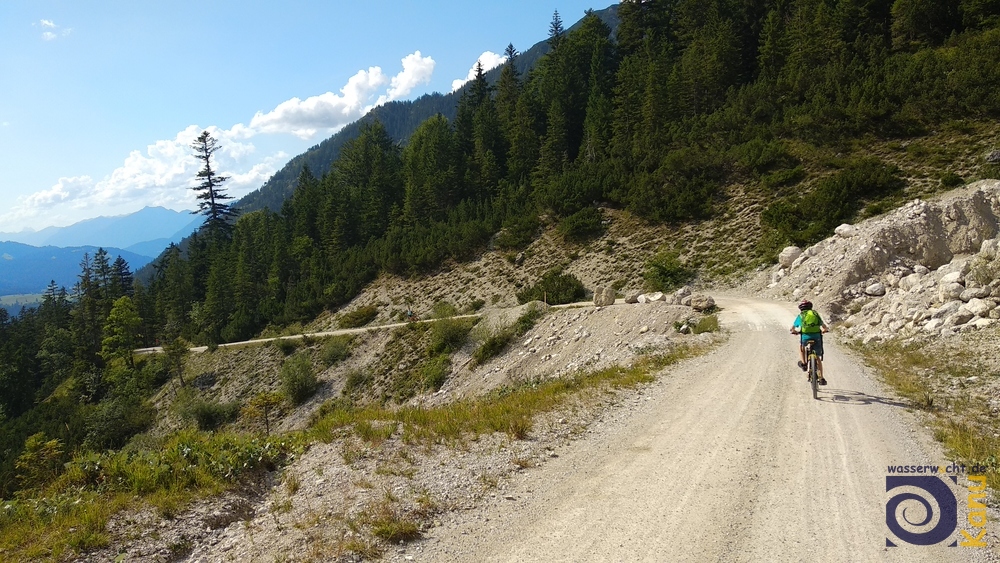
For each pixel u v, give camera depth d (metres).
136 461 8.09
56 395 73.31
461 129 101.12
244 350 54.16
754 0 81.44
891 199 39.16
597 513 5.69
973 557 4.53
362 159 110.12
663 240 49.59
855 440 7.58
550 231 59.59
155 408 52.03
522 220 62.09
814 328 10.43
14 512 6.64
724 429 8.43
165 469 7.57
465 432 9.52
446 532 5.54
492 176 83.12
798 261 35.09
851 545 4.78
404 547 5.27
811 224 40.47
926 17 61.59
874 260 26.58
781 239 41.19
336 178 113.38
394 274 67.00
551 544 5.08
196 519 6.39
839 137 48.81
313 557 5.11
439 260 64.38
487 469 7.39
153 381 58.00
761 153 51.00
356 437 9.32
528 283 53.72
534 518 5.70
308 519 6.07
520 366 31.33
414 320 47.28
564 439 8.62
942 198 36.31
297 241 89.00
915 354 13.19
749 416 9.08
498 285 55.66
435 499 6.39
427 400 34.00
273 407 42.56
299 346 50.75
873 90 50.25
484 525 5.63
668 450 7.61
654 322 26.86
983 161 38.94
